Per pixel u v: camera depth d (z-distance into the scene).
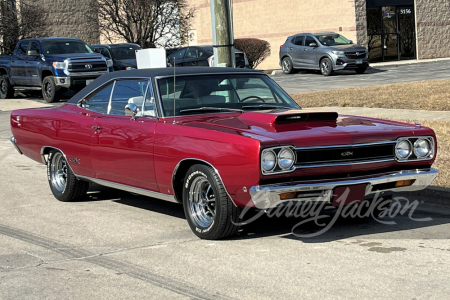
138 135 6.36
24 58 21.30
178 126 6.02
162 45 30.75
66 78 19.84
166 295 4.48
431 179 5.95
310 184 5.36
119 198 7.98
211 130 5.71
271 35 34.47
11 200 7.97
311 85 21.91
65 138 7.45
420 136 5.89
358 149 5.59
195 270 5.03
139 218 6.89
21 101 21.14
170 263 5.23
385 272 4.82
